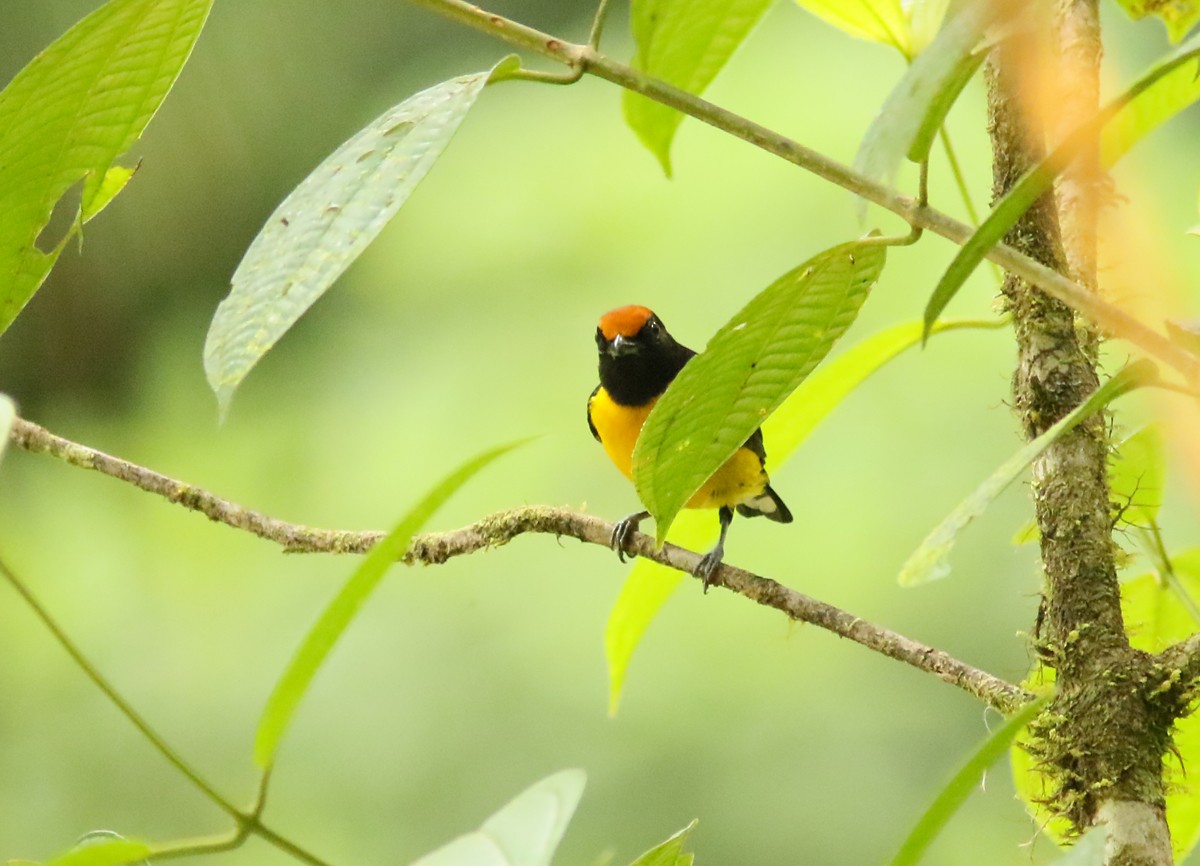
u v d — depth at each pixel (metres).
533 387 12.09
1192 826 4.37
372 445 12.66
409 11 15.15
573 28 14.41
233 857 11.11
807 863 10.00
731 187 11.97
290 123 15.41
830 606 4.75
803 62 12.04
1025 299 4.12
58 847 11.79
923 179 3.16
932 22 4.02
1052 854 5.54
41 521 13.62
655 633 10.93
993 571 10.17
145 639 12.40
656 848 3.37
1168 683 3.65
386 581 11.88
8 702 12.32
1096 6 4.19
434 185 13.51
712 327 11.58
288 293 2.94
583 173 12.73
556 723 10.97
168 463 13.95
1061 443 3.97
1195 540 7.61
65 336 15.53
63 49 3.37
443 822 10.78
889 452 10.63
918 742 10.09
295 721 11.53
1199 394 2.99
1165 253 5.25
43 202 3.65
